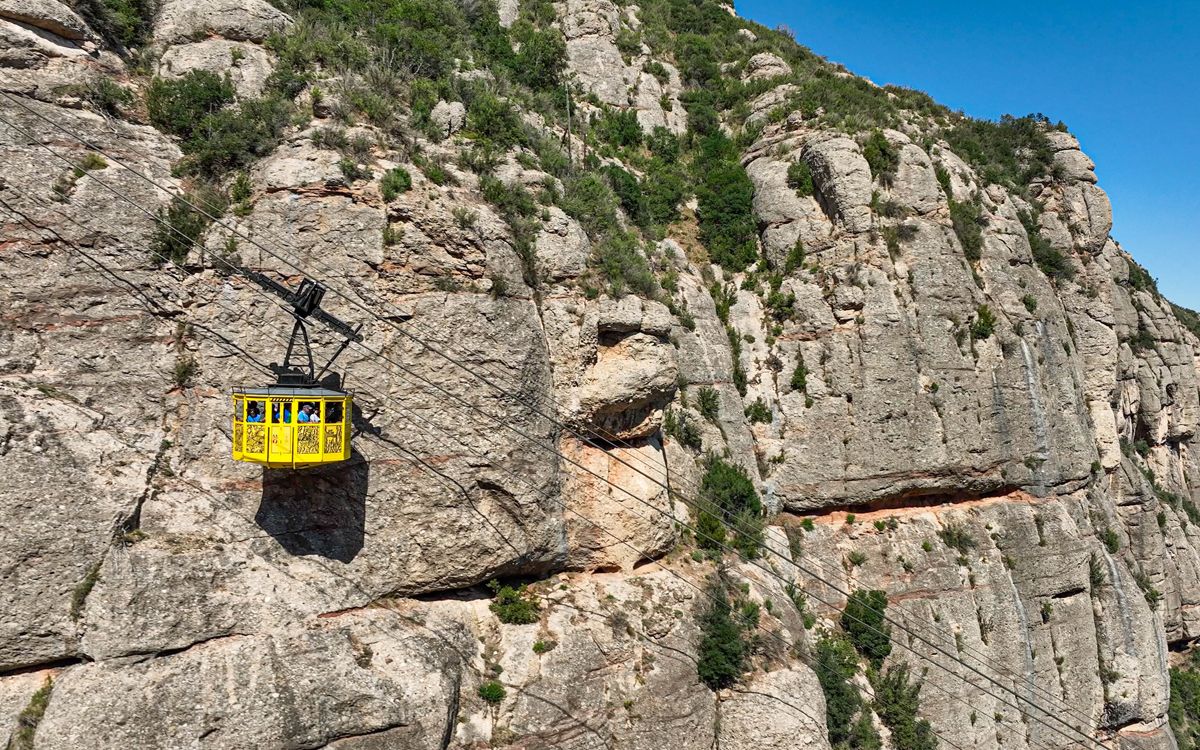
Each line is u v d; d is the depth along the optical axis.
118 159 19.72
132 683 15.73
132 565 16.58
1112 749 33.81
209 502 18.19
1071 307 41.50
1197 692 42.50
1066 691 32.56
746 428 31.58
